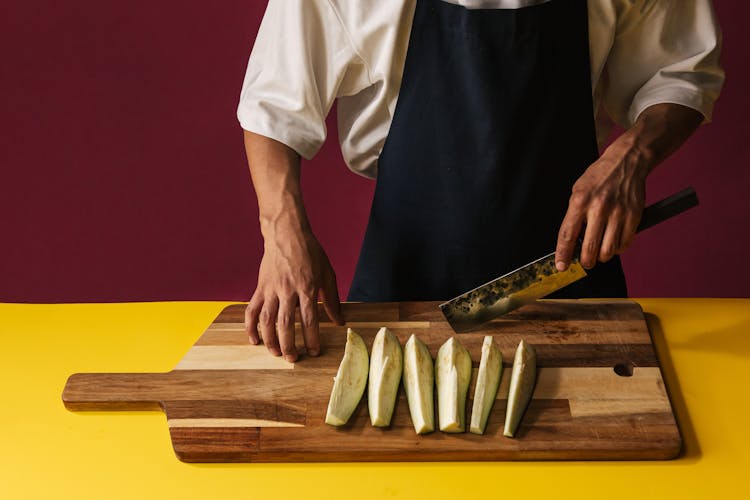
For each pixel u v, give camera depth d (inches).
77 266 113.8
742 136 104.5
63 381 51.2
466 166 60.9
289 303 51.5
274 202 56.3
